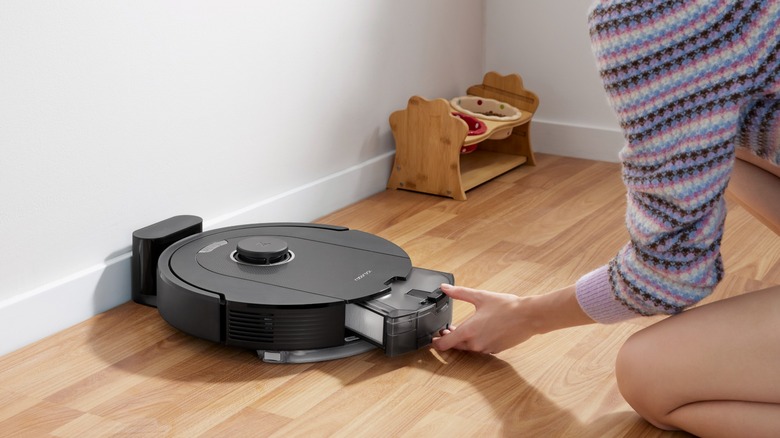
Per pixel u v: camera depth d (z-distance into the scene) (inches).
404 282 55.5
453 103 94.3
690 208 35.1
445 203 82.8
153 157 60.9
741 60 33.0
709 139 34.0
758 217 49.1
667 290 37.6
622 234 74.5
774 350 37.3
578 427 45.3
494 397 48.3
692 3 32.7
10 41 49.8
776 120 35.0
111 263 58.9
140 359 52.2
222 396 48.1
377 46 82.8
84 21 53.9
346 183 81.2
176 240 59.7
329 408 47.1
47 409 46.4
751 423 38.4
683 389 40.1
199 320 52.3
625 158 36.8
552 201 83.6
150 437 43.9
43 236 54.2
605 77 35.6
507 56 102.0
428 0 90.0
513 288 63.0
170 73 60.9
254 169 70.5
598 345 54.5
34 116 52.1
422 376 50.7
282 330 51.1
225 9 64.4
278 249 56.8
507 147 97.7
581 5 96.0
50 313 55.0
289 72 72.0
